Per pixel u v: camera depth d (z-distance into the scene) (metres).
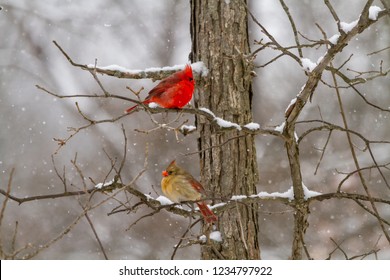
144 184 14.12
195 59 8.32
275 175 14.48
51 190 15.38
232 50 8.12
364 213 14.29
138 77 7.82
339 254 14.08
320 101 15.42
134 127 14.81
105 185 6.89
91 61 16.72
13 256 5.16
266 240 14.11
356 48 15.65
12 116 16.39
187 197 7.89
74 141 15.58
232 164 8.00
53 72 16.78
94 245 14.56
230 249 7.83
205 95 8.12
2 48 17.14
